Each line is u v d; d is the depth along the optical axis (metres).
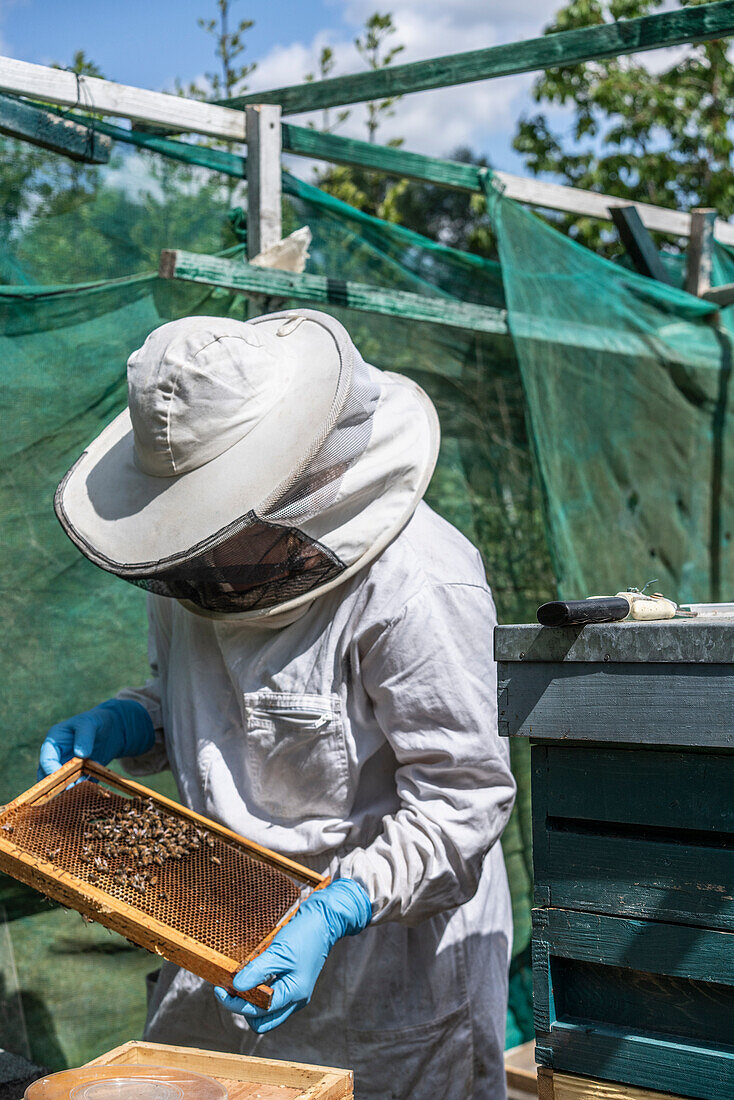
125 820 1.72
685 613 1.57
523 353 3.34
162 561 1.65
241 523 1.59
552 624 1.25
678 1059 1.21
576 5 7.00
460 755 1.80
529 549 3.62
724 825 1.19
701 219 4.10
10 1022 2.58
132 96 2.70
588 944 1.29
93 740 2.07
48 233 2.56
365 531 1.79
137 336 2.71
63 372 2.60
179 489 1.73
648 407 3.76
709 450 3.97
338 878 1.80
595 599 1.33
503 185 3.52
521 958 3.43
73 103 2.59
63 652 2.66
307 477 1.66
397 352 3.29
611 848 1.27
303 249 2.88
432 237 10.06
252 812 1.94
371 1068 1.89
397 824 1.81
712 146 7.15
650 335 3.78
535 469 3.54
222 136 2.89
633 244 3.95
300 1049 1.91
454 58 3.15
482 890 2.07
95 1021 2.72
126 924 1.44
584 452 3.53
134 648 2.79
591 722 1.25
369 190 7.07
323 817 1.92
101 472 1.92
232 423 1.71
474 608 1.85
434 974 1.93
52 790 1.81
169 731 2.14
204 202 2.85
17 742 2.59
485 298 3.59
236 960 1.42
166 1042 2.03
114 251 2.68
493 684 1.87
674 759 1.23
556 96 7.28
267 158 2.90
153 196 2.75
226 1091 1.22
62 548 2.65
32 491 2.59
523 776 3.48
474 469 3.48
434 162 3.41
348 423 1.69
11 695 2.58
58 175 2.58
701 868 1.21
